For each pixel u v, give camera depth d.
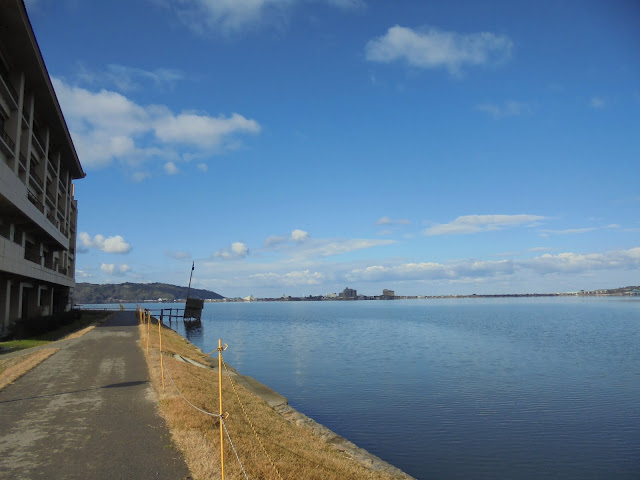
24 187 35.25
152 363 19.91
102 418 11.81
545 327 83.06
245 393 19.03
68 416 11.98
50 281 47.44
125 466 8.66
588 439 19.31
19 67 36.25
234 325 98.88
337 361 41.28
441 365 38.81
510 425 21.16
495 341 58.69
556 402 25.50
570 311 153.50
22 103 36.53
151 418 11.87
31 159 44.12
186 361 25.08
